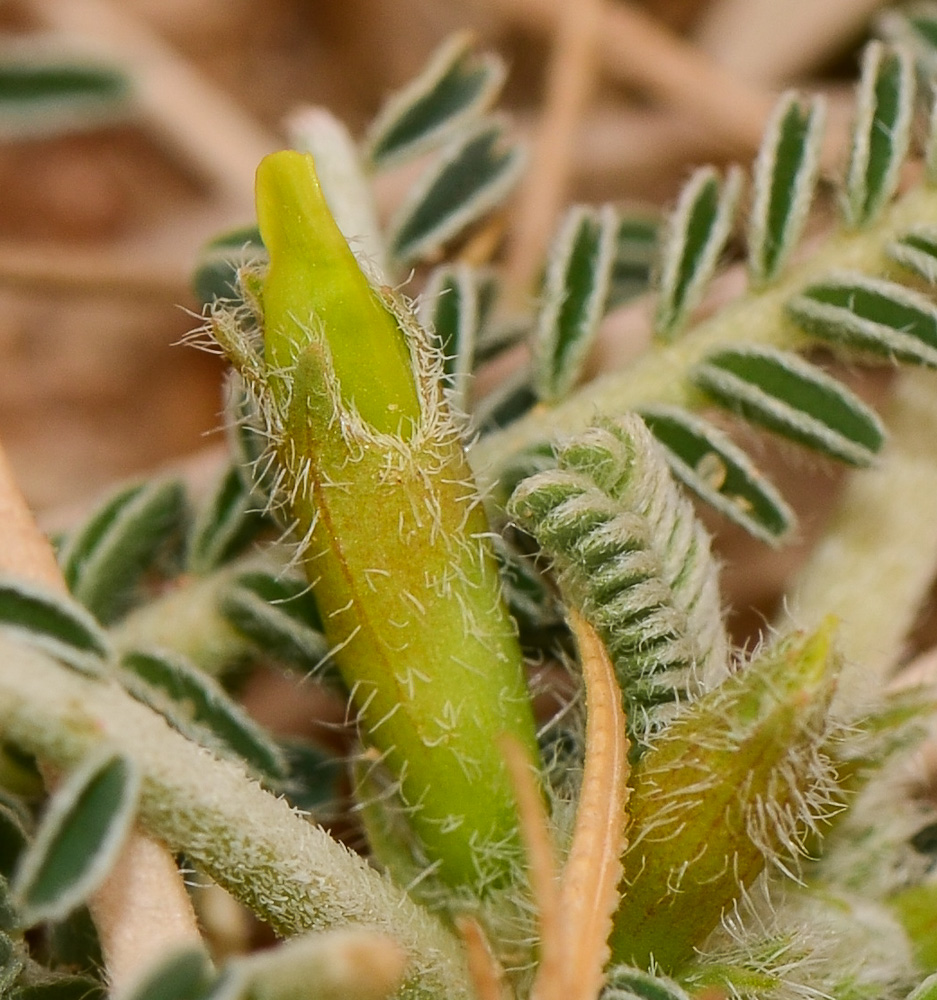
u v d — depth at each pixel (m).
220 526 0.10
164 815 0.08
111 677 0.08
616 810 0.08
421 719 0.09
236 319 0.09
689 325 0.10
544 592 0.09
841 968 0.09
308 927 0.08
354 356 0.08
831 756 0.09
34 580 0.08
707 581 0.09
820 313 0.10
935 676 0.10
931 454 0.10
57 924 0.09
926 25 0.11
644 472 0.09
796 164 0.10
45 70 0.11
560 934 0.08
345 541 0.09
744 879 0.09
